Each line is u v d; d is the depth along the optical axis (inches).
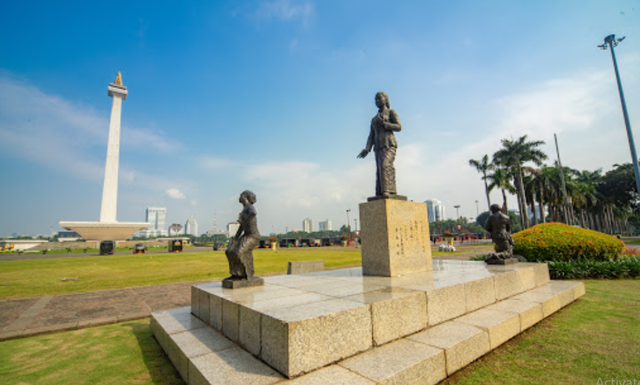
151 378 142.0
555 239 401.1
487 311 191.6
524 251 410.6
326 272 285.4
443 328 159.6
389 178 273.7
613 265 367.6
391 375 108.2
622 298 270.8
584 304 253.1
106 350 178.1
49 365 157.6
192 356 133.0
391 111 288.4
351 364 119.1
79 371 150.1
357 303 140.8
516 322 181.0
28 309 282.7
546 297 228.2
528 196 1552.7
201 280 466.9
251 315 136.1
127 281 459.8
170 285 418.3
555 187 1432.1
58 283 446.6
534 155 1302.9
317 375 110.7
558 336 179.2
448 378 130.4
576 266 378.0
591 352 155.3
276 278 250.1
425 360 121.5
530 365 142.3
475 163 1535.4
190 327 178.5
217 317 171.2
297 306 139.3
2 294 362.3
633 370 134.8
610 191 1877.5
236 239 218.7
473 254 844.6
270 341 120.6
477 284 200.8
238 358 129.8
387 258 243.9
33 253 1466.5
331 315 123.6
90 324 231.0
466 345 142.4
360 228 269.9
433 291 168.7
